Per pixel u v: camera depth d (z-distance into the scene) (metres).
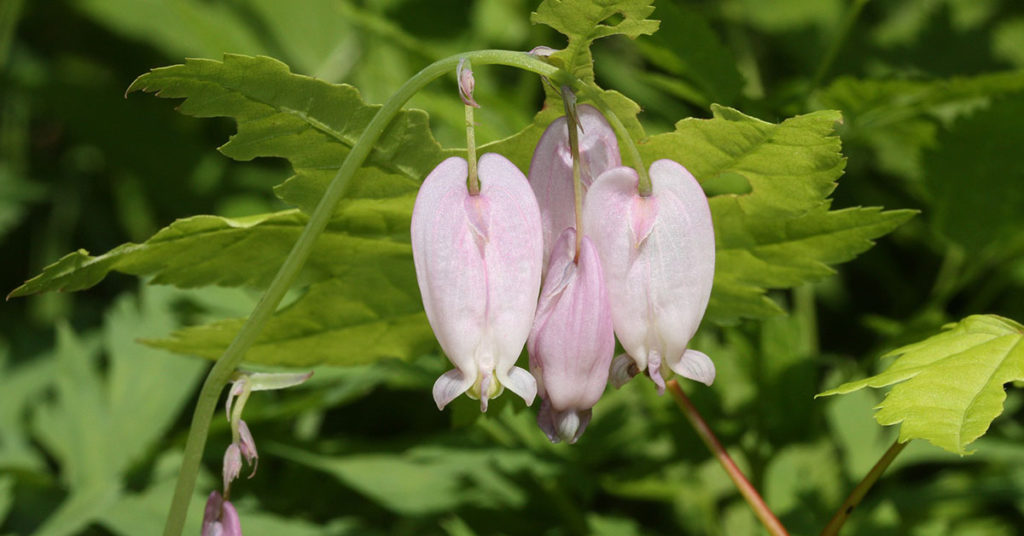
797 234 0.36
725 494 0.42
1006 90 0.41
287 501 0.43
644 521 0.44
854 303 0.55
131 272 0.36
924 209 0.52
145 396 0.45
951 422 0.34
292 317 0.37
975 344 0.35
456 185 0.33
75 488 0.42
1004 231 0.42
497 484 0.42
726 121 0.34
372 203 0.36
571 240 0.33
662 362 0.34
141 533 0.41
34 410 0.47
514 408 0.38
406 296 0.37
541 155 0.34
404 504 0.41
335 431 0.51
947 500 0.42
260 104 0.34
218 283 0.37
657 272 0.33
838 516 0.36
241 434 0.34
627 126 0.35
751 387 0.43
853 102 0.41
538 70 0.33
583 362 0.33
